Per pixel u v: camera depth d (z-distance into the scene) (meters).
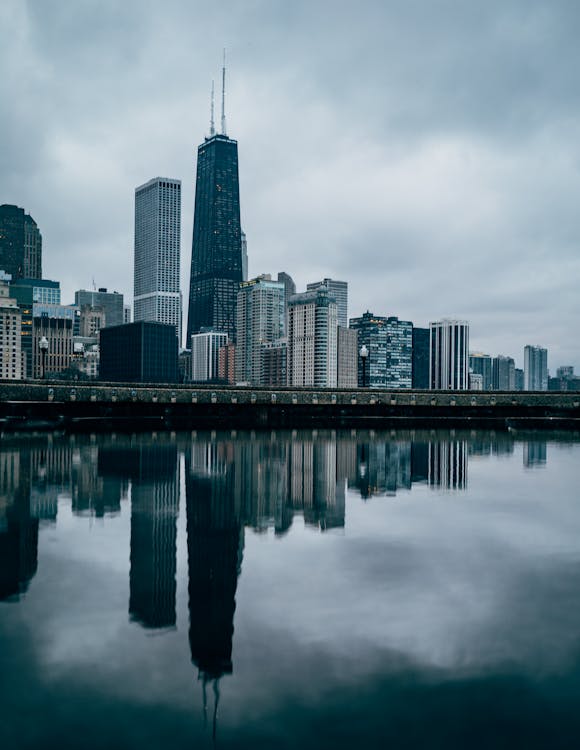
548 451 46.00
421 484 29.72
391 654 10.85
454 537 18.84
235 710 9.08
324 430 67.25
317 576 14.93
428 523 20.84
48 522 20.42
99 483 28.44
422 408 90.31
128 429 63.09
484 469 35.53
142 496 25.33
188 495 25.75
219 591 13.78
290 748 8.20
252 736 8.49
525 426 76.50
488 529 19.97
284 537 18.72
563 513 22.69
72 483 28.36
